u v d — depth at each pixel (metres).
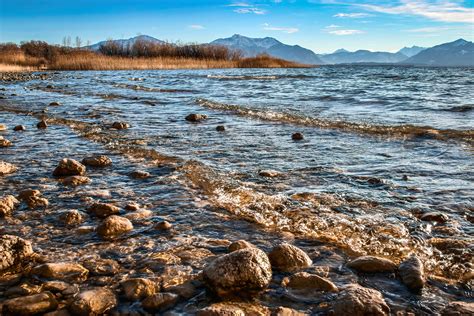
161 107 12.97
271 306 2.35
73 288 2.57
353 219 3.72
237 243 3.07
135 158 6.29
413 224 3.59
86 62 53.44
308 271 2.77
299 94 17.11
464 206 4.00
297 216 3.82
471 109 11.55
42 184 4.95
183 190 4.68
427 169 5.41
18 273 2.78
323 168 5.53
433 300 2.39
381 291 2.50
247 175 5.23
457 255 2.97
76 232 3.51
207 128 8.95
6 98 15.88
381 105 12.96
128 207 4.06
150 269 2.82
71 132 8.59
